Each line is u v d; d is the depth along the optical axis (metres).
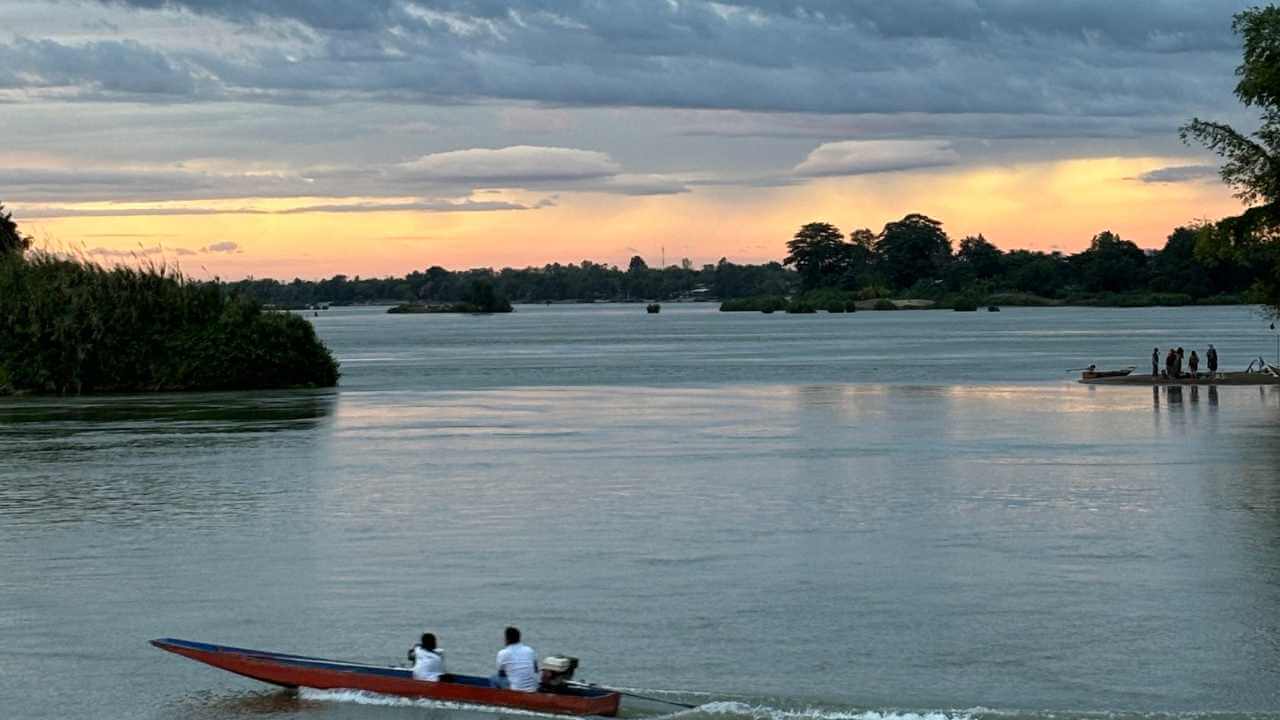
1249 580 34.84
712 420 74.31
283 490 50.03
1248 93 80.88
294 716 26.17
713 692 26.83
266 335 102.94
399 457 58.94
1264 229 83.69
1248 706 25.97
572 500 47.25
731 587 34.75
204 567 37.41
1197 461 54.62
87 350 97.81
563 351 166.75
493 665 28.92
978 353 146.00
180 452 61.25
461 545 39.91
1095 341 171.25
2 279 99.56
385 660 29.23
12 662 29.42
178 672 28.73
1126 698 26.47
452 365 136.12
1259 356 130.62
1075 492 47.72
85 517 44.84
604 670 28.34
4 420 77.06
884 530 41.53
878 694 26.75
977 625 31.25
